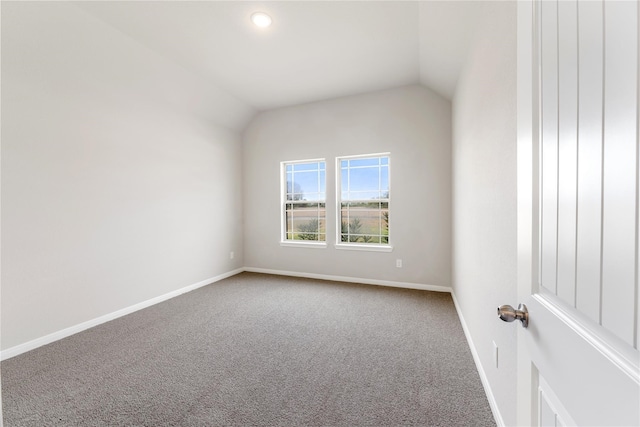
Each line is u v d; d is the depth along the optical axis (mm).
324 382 1746
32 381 1771
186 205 3633
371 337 2328
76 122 2475
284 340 2293
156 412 1505
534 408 652
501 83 1328
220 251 4188
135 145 2998
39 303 2238
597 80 421
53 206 2328
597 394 420
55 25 2111
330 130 4035
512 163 1184
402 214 3682
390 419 1442
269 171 4465
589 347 441
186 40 2561
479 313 1823
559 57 534
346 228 4105
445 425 1399
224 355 2068
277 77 3334
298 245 4297
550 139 577
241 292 3553
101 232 2682
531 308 656
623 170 372
